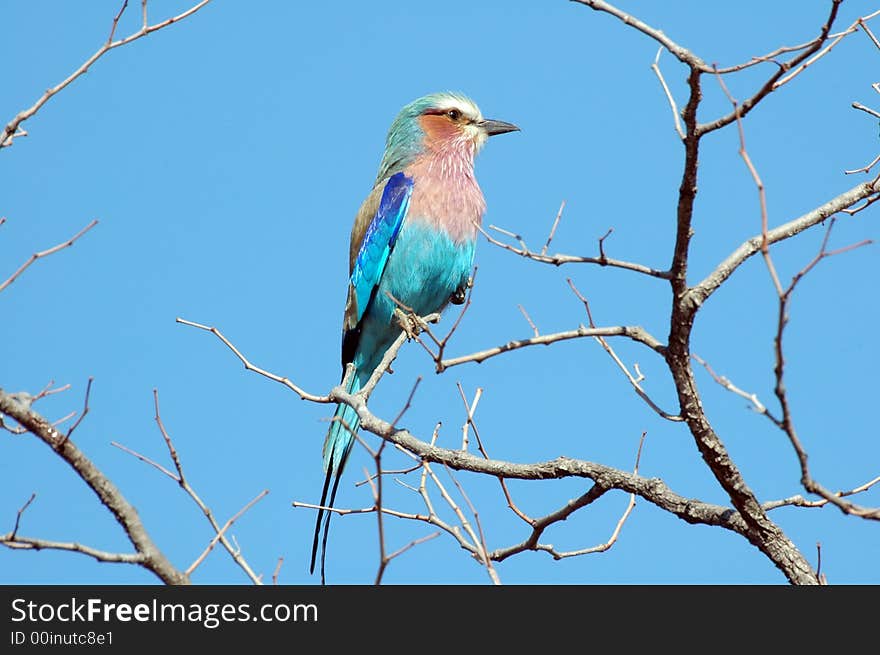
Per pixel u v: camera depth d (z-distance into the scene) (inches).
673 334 427.2
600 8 396.5
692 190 402.6
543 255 417.1
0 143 430.9
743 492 440.5
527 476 487.8
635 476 472.4
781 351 347.3
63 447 372.2
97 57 443.5
